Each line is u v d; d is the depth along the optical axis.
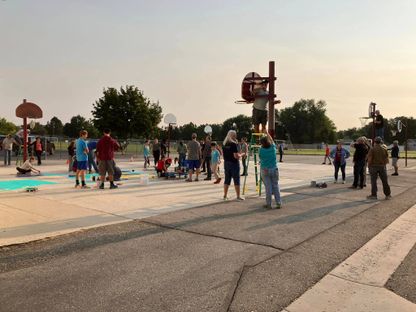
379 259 5.26
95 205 8.61
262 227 6.86
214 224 6.99
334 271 4.71
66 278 4.27
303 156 46.31
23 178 14.27
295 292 4.05
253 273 4.55
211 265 4.78
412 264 5.10
